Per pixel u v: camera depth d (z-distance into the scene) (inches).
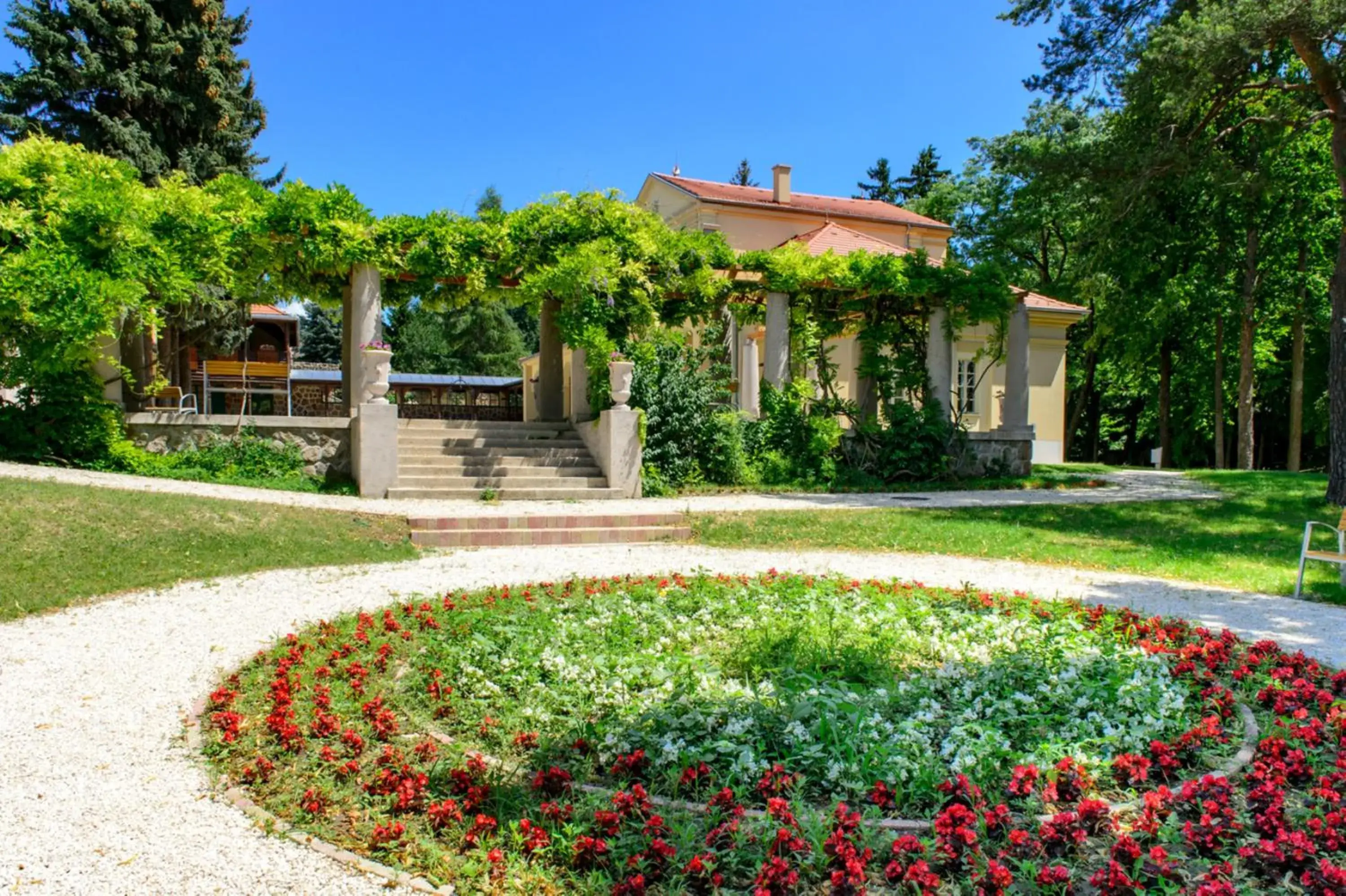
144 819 120.3
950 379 684.1
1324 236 912.3
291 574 305.1
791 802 122.7
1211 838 112.9
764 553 382.6
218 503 368.2
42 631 223.1
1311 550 369.4
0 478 346.9
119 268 447.2
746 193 1077.8
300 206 493.0
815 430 628.7
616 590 273.9
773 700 157.9
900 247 1078.4
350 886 103.6
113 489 359.3
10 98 731.4
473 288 550.9
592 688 169.3
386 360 479.2
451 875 106.0
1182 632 227.8
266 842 113.9
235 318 836.0
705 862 105.7
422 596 270.1
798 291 653.3
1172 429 1476.4
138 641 215.9
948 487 632.4
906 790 127.9
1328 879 102.7
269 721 149.9
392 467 475.2
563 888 104.2
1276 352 1254.9
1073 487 657.0
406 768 130.3
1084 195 612.4
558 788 127.7
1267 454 1475.1
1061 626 220.1
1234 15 480.4
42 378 448.5
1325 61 507.8
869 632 209.2
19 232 429.1
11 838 114.6
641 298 559.8
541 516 412.8
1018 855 110.9
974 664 186.2
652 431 558.6
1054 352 996.6
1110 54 613.6
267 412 970.7
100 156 481.1
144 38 751.1
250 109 865.5
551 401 661.9
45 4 737.0
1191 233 918.4
